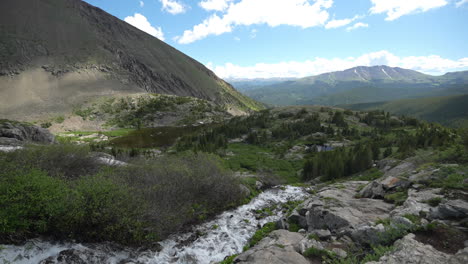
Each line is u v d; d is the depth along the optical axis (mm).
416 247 9422
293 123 151500
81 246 16328
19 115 177750
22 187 15594
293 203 32719
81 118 181750
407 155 43094
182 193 26578
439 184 17141
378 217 15906
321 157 64375
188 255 18141
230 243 20453
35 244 15016
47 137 62719
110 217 17172
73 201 16312
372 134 125125
